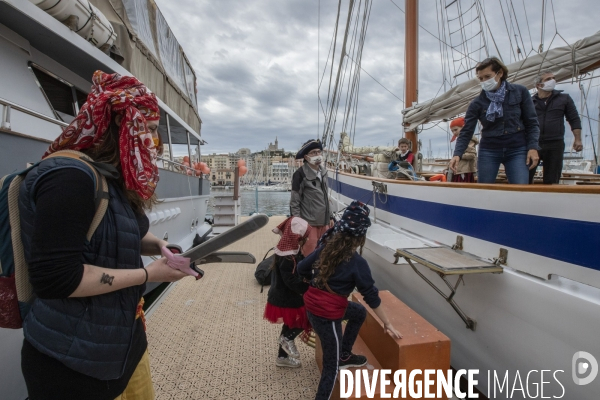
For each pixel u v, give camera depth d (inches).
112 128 40.8
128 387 47.0
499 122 111.0
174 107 230.1
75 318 36.0
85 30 117.8
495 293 84.3
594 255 64.5
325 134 261.3
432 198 120.7
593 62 128.3
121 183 41.8
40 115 84.0
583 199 66.3
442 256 93.7
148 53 177.0
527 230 79.0
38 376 36.3
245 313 138.0
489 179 115.6
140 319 47.6
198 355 106.3
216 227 333.1
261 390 89.4
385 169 225.5
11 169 75.4
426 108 201.2
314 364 101.7
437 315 108.7
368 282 74.3
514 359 79.0
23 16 93.0
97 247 37.4
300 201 157.8
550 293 69.4
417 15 247.6
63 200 32.7
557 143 136.1
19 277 36.4
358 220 74.1
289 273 90.5
